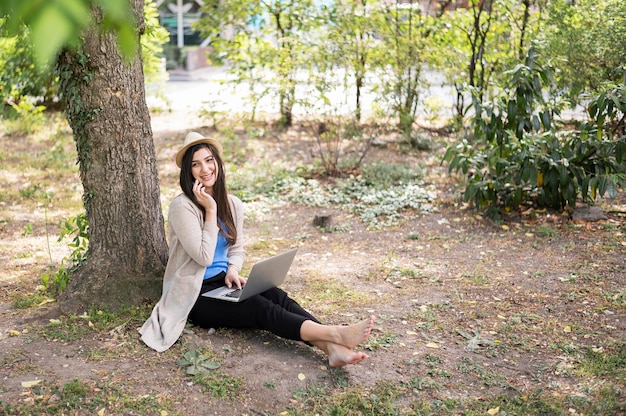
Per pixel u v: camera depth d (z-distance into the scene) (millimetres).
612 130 7500
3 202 8242
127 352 4109
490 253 6363
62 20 1038
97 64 4613
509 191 7512
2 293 5262
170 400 3596
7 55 12539
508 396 3744
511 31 11070
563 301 5152
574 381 3908
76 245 5195
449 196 8211
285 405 3623
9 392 3607
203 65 22125
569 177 7062
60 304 4750
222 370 3930
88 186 4824
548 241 6617
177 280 4348
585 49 8789
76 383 3660
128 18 1291
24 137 11883
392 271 5922
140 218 4867
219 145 4512
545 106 7285
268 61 11344
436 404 3648
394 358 4191
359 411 3570
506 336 4535
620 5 8797
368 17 10195
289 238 7051
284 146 11141
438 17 11789
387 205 7879
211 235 4316
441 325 4715
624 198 7820
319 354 4180
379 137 11289
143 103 4844
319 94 10055
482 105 7344
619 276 5641
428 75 11008
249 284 4152
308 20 11188
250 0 11727
